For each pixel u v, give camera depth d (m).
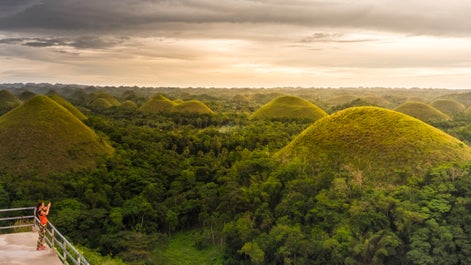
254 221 40.00
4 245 15.53
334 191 40.72
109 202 45.44
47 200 43.50
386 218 35.50
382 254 33.19
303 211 39.56
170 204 47.00
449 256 32.34
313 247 34.28
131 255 35.41
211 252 40.53
